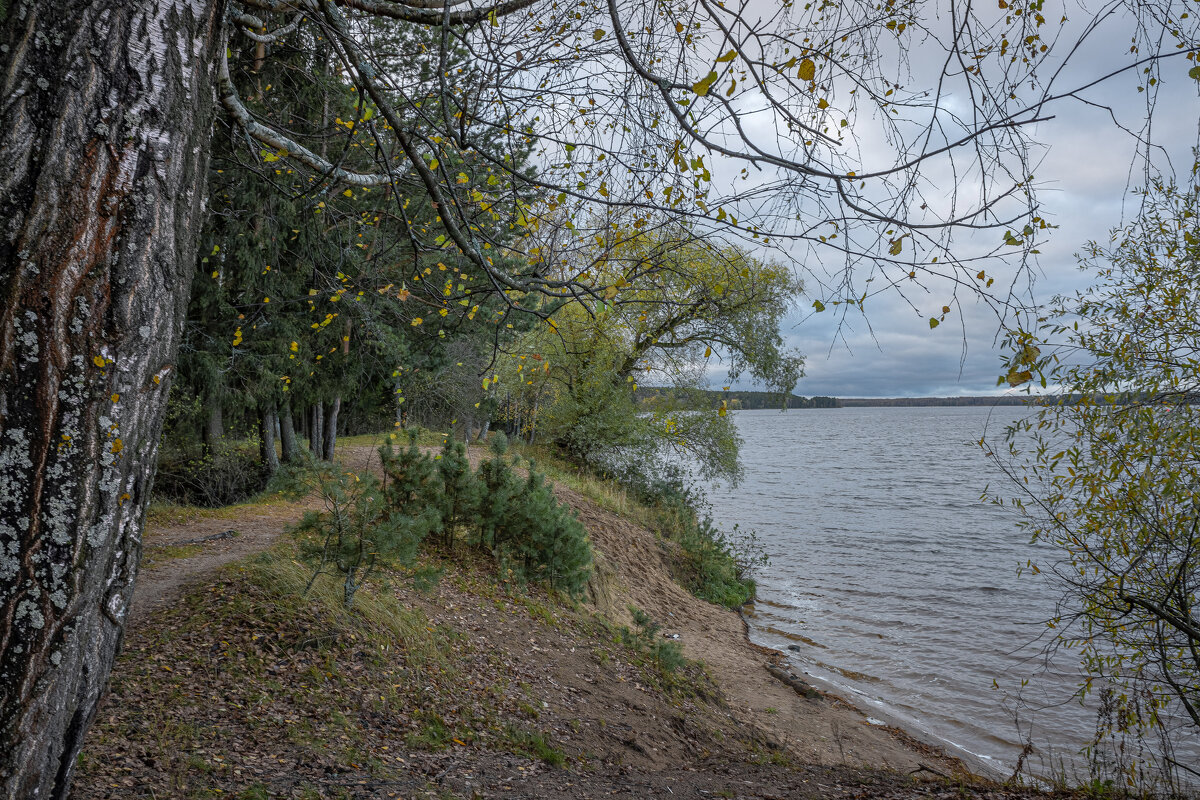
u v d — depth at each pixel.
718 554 21.44
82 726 2.09
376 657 6.75
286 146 3.93
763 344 19.98
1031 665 14.39
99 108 1.91
